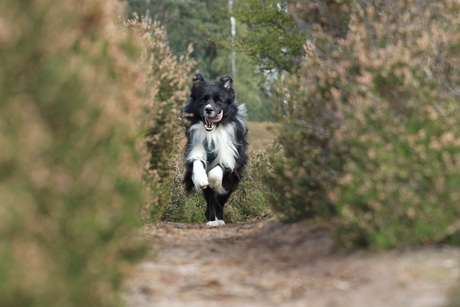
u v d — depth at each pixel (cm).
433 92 1068
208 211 1941
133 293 880
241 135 1955
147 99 1291
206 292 895
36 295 627
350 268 934
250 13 3166
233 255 1140
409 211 935
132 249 920
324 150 1198
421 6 1215
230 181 1934
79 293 695
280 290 891
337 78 1189
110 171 817
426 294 770
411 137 992
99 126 766
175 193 2283
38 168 671
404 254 920
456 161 973
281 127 1312
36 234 673
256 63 3147
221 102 1895
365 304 788
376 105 1057
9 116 675
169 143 1552
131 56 1088
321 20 1590
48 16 736
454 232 937
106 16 891
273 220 1425
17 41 709
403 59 1065
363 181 987
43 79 717
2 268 610
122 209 837
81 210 732
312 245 1117
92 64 839
